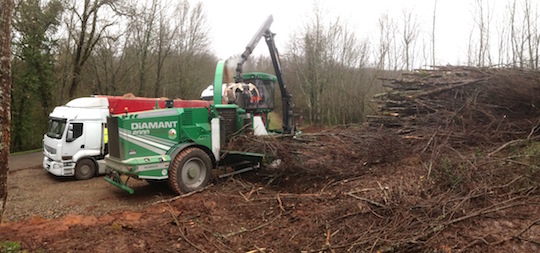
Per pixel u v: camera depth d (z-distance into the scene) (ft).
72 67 62.69
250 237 14.53
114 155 21.24
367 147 23.15
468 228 12.75
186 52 83.71
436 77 29.27
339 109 79.82
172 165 21.11
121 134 20.25
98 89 70.28
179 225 15.69
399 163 21.25
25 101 55.26
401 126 28.14
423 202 14.69
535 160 16.63
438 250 11.76
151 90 80.69
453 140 23.17
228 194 20.59
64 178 29.27
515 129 23.25
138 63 73.87
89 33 64.39
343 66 80.07
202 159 22.29
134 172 19.75
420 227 13.12
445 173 16.61
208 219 16.63
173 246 13.70
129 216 17.69
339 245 12.84
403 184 17.16
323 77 80.74
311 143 25.03
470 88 26.71
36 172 32.50
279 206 17.65
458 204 14.20
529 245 11.44
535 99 23.38
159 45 75.66
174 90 83.82
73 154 28.30
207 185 22.58
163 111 21.61
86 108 29.27
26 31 53.26
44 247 13.52
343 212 15.31
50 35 57.26
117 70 70.95
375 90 76.23
